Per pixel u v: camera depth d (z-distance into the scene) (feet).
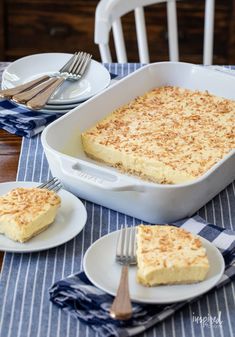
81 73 3.98
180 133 3.46
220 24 6.88
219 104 3.75
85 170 2.98
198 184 2.87
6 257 2.78
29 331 2.46
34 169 3.35
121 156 3.31
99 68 4.05
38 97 3.58
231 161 3.07
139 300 2.43
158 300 2.44
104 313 2.44
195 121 3.57
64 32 6.96
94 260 2.65
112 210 3.09
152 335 2.45
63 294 2.53
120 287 2.44
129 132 3.47
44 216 2.82
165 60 7.01
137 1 4.72
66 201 3.01
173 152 3.30
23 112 3.72
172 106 3.72
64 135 3.37
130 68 4.22
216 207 3.13
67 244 2.86
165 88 3.90
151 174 3.26
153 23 6.86
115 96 3.65
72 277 2.58
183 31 6.93
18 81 4.01
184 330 2.48
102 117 3.58
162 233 2.67
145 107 3.70
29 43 7.04
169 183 3.22
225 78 3.81
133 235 2.73
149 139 3.41
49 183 3.10
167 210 2.93
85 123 3.47
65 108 3.75
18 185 3.10
